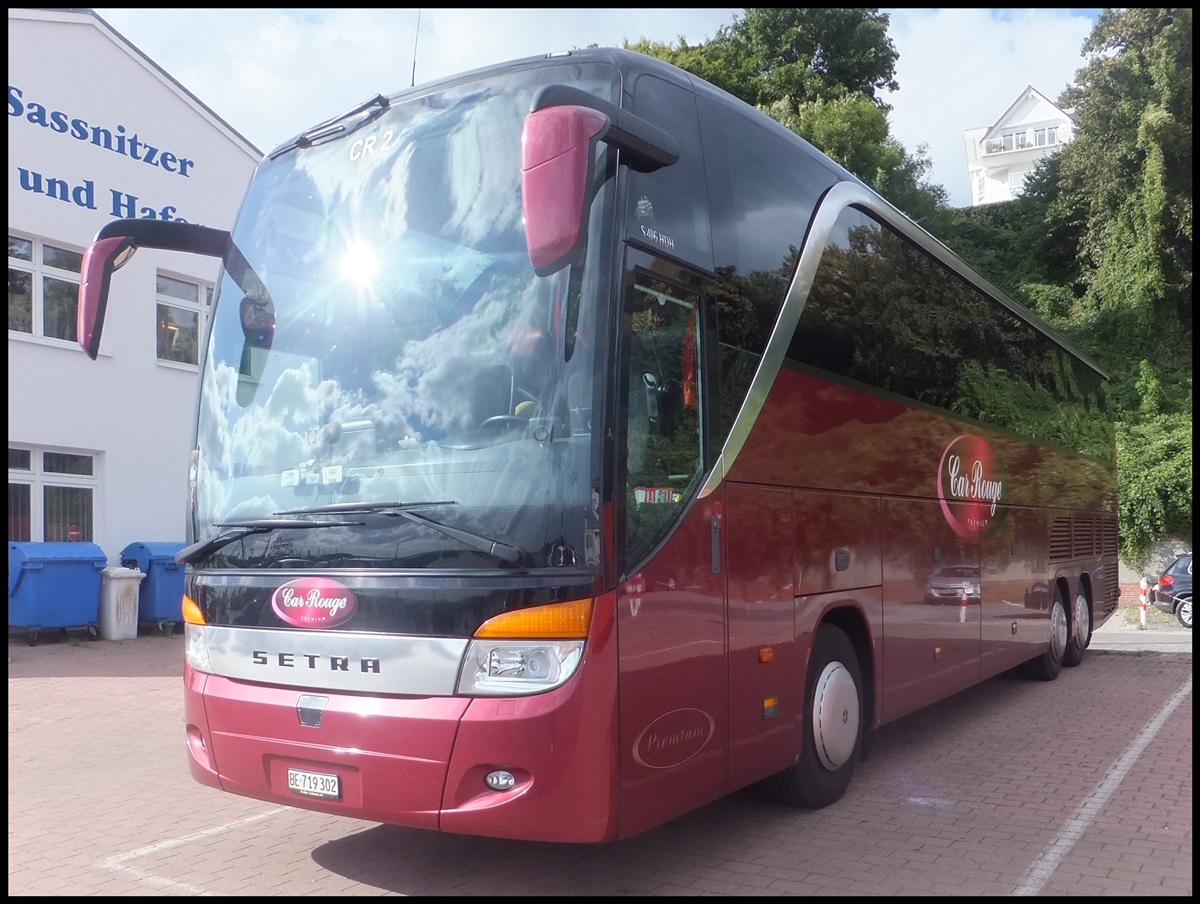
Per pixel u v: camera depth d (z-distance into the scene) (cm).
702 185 547
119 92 1695
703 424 518
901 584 740
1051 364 1244
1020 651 1025
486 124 511
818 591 617
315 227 544
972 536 895
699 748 494
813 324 643
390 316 502
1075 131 3897
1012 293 3909
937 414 834
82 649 1421
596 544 434
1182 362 3456
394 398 484
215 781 509
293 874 538
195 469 548
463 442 460
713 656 508
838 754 645
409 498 463
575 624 428
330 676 464
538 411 448
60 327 1614
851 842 581
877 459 716
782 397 595
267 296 547
